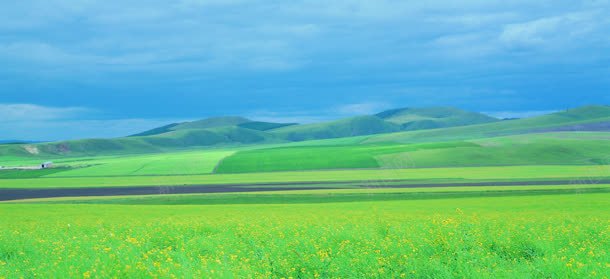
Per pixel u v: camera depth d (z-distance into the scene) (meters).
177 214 45.00
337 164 167.12
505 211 41.94
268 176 131.50
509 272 13.70
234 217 37.66
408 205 52.19
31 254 17.95
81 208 54.50
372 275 14.48
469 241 18.19
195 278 12.91
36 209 53.56
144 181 122.69
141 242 20.44
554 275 13.31
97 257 15.48
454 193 73.75
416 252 16.89
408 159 171.25
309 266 15.24
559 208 44.38
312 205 55.38
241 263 15.07
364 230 22.27
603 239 19.22
